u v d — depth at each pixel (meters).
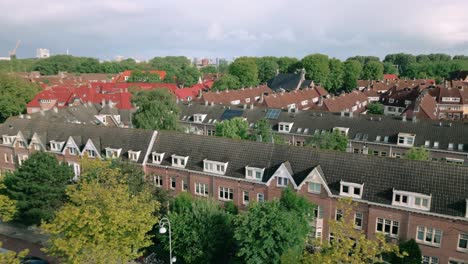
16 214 55.69
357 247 29.64
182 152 61.81
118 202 38.31
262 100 121.00
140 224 37.66
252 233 39.84
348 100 126.44
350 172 50.50
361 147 82.19
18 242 53.34
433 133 77.19
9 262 29.48
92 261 36.34
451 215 43.47
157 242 51.34
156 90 88.81
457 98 134.88
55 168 55.88
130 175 51.78
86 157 58.00
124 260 38.09
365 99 138.50
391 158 49.50
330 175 51.31
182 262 47.41
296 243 40.44
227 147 59.44
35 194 54.28
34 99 137.12
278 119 93.50
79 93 135.75
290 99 130.38
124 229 36.00
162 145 64.06
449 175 45.78
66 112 101.94
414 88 151.62
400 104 135.62
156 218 40.62
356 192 49.12
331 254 29.78
